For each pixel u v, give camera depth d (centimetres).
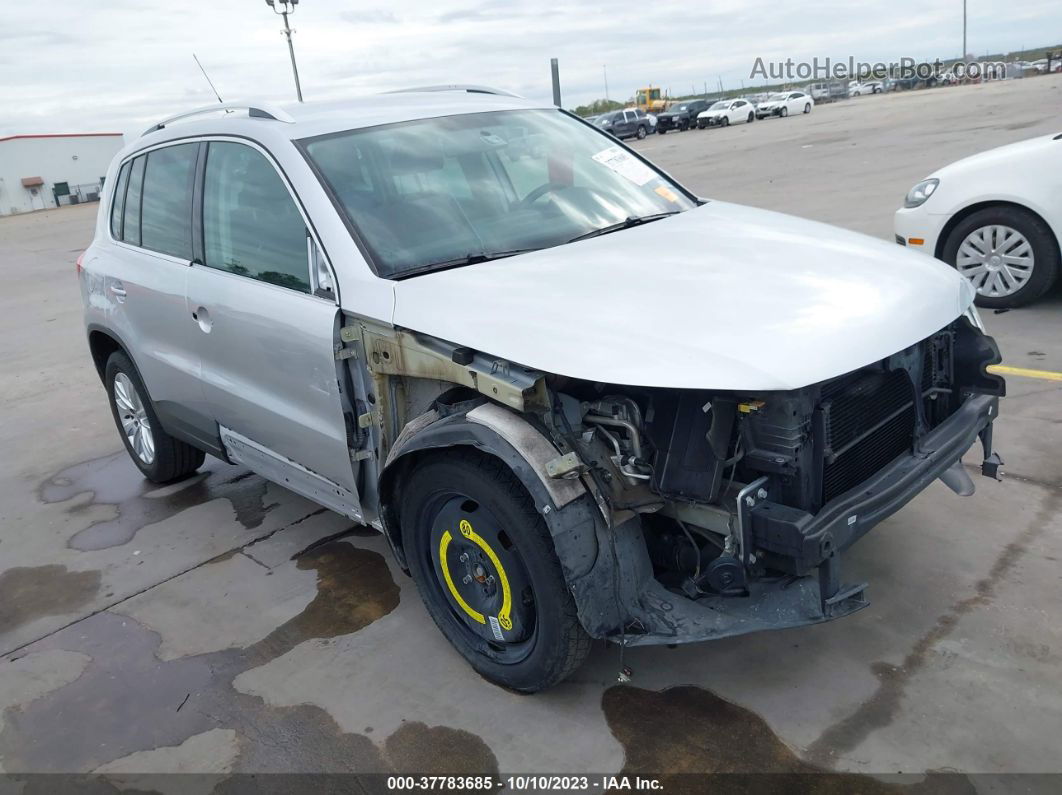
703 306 261
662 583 269
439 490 281
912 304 273
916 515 370
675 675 290
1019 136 1661
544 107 427
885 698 269
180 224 401
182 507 477
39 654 348
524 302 271
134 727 297
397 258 310
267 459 379
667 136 4425
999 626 295
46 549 444
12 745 296
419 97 408
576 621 259
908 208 650
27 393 739
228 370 373
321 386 319
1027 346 543
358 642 332
